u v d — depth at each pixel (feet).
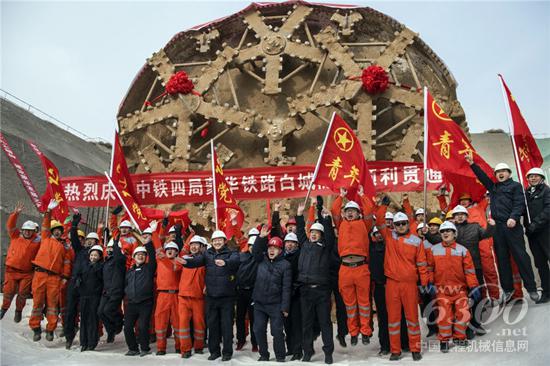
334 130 29.40
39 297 31.63
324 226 26.48
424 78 49.32
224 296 27.12
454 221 28.94
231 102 49.88
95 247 31.17
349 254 26.35
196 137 49.01
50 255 32.07
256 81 49.83
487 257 30.22
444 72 49.08
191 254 29.96
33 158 66.18
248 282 28.55
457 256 26.30
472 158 27.96
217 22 51.37
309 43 48.08
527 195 27.22
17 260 33.27
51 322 31.76
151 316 32.37
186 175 44.91
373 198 28.35
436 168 28.25
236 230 35.14
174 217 39.45
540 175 26.81
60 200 37.04
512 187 27.17
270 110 48.70
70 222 38.17
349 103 45.55
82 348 30.09
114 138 34.94
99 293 30.73
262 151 47.60
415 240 26.11
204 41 51.47
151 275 29.37
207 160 48.24
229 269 27.37
